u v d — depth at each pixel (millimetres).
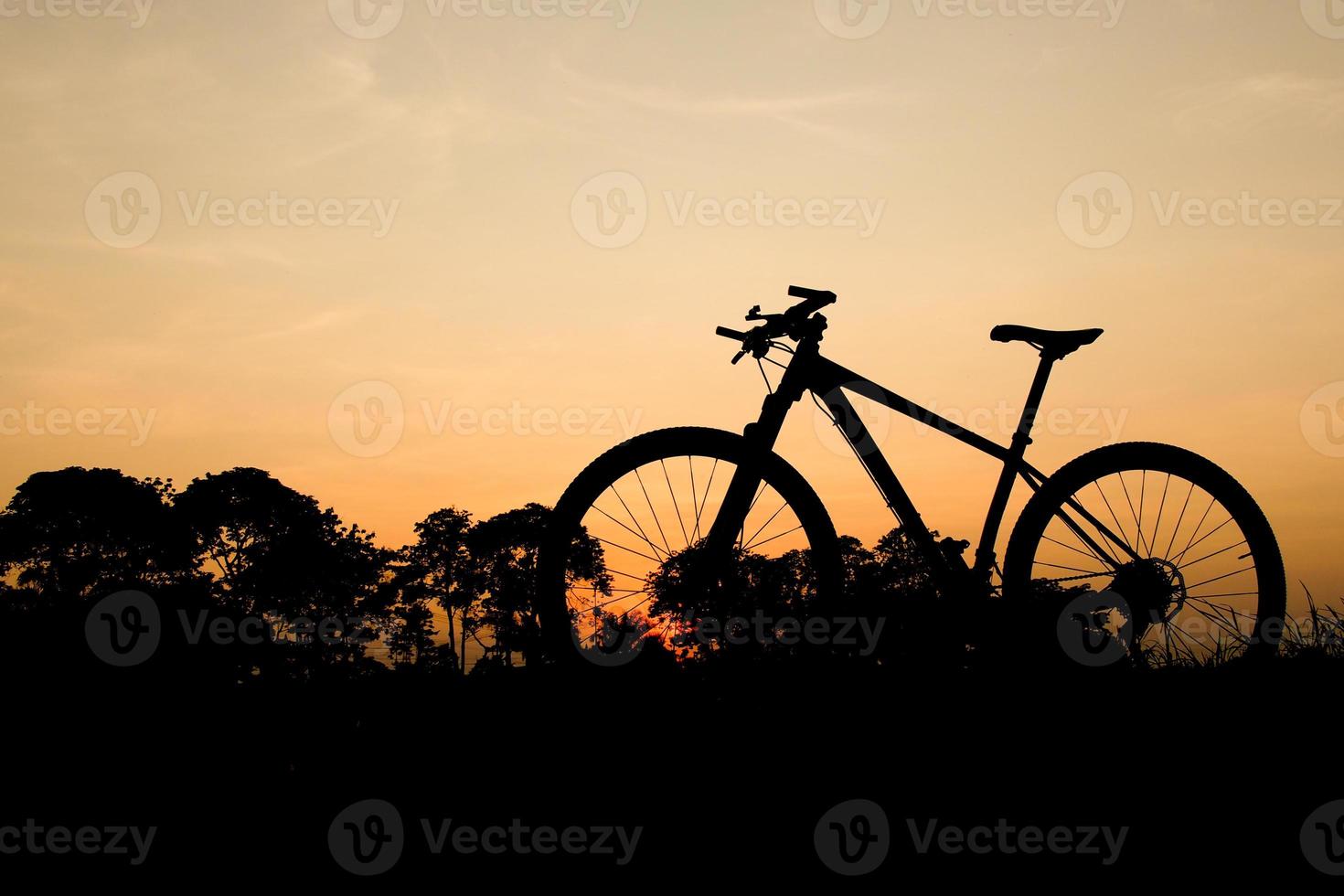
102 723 2805
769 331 2996
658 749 2684
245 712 2930
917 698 2896
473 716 2889
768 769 2568
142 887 2088
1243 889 2029
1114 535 3201
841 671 2951
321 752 2721
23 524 22484
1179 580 3215
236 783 2541
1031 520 3146
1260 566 3260
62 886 2076
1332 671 3006
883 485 3010
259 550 24719
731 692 2902
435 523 22078
